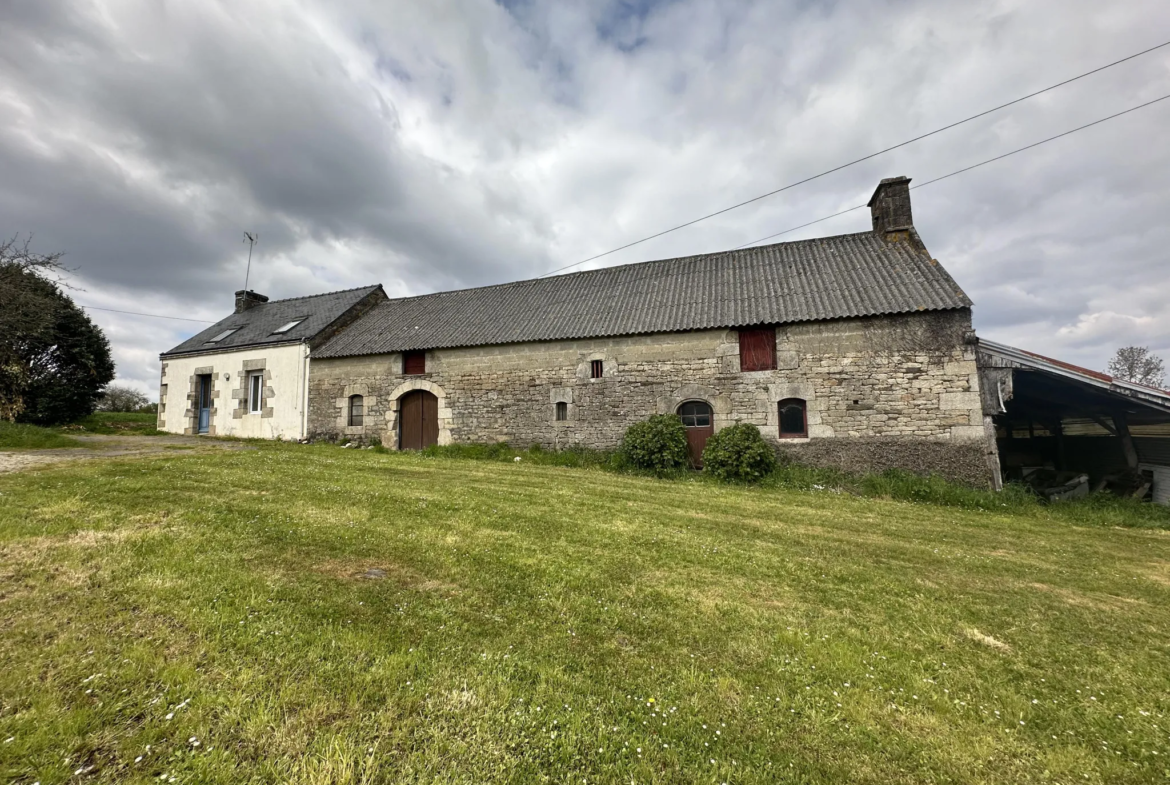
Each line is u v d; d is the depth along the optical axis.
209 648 2.69
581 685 2.68
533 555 4.68
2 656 2.48
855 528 6.63
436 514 5.88
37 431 9.99
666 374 11.36
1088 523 7.87
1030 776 2.23
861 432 9.96
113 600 3.14
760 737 2.39
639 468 10.70
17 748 1.94
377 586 3.71
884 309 9.87
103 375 15.83
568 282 15.37
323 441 14.31
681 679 2.81
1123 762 2.34
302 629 2.98
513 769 2.06
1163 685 3.03
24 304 12.00
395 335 14.38
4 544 3.89
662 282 13.62
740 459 9.89
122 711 2.21
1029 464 14.35
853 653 3.20
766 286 11.87
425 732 2.23
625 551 5.00
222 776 1.90
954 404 9.52
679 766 2.17
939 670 3.07
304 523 5.07
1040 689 2.93
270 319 17.25
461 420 13.03
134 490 5.84
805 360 10.41
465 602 3.58
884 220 12.65
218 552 4.07
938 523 7.24
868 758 2.29
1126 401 9.44
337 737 2.14
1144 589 4.82
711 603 3.86
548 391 12.30
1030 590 4.60
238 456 9.27
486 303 15.26
